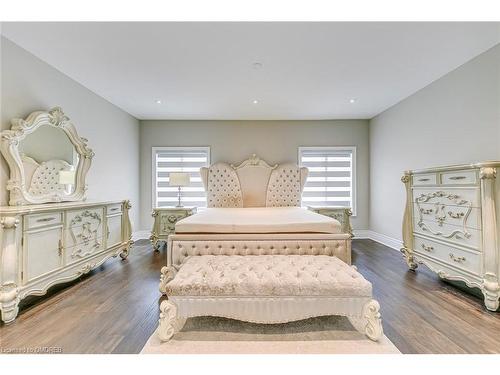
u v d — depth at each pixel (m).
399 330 1.75
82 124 3.34
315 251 2.37
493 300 1.98
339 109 4.32
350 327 1.80
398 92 3.57
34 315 1.97
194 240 2.38
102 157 3.78
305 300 1.68
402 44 2.37
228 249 2.38
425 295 2.31
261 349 1.56
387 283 2.60
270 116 4.69
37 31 2.16
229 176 4.71
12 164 2.31
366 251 3.88
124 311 2.03
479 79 2.59
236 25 2.07
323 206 4.80
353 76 3.05
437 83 3.16
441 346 1.58
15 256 1.90
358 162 4.91
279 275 1.77
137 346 1.59
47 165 2.70
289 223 2.47
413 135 3.63
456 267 2.33
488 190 2.01
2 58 2.27
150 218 4.91
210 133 4.89
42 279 2.14
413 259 2.96
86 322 1.87
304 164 4.95
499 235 1.99
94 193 3.61
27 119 2.46
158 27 2.10
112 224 3.22
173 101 3.89
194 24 2.06
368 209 4.90
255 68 2.83
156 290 2.46
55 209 2.28
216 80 3.14
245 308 1.69
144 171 4.89
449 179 2.40
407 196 3.03
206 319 1.92
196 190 4.95
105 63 2.73
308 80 3.15
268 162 4.90
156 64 2.74
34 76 2.59
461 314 1.96
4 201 2.30
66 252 2.42
